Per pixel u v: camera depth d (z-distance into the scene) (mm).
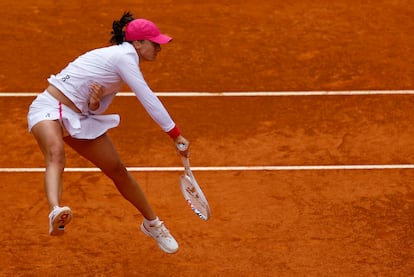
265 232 36906
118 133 43688
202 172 40875
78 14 54531
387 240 36375
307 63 49906
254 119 44969
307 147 42750
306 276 34406
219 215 37969
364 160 41812
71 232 36906
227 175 40688
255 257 35469
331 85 47906
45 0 55906
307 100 46562
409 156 42125
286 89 47531
